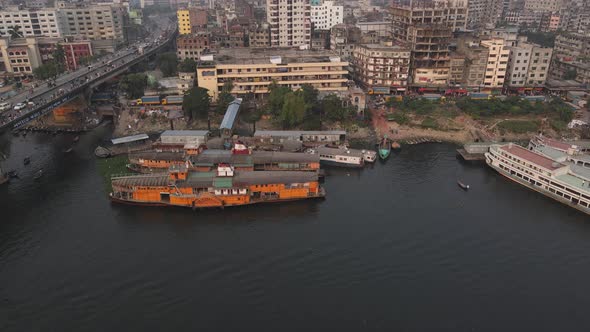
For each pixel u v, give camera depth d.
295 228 103.94
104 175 132.50
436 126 172.12
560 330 76.00
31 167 140.50
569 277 88.75
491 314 79.25
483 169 141.12
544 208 115.94
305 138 153.12
